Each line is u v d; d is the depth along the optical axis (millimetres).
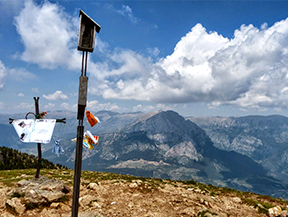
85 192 16031
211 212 12641
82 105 7109
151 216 12070
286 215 13492
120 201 14469
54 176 22016
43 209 11555
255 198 20172
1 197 12469
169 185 20859
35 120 8883
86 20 7379
